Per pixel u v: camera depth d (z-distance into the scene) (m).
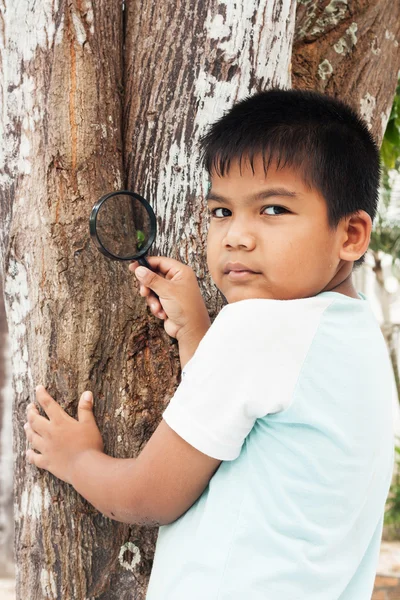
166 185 1.91
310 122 1.55
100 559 1.83
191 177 1.90
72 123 1.83
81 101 1.84
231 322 1.49
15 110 1.88
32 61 1.85
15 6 1.88
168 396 1.89
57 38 1.83
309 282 1.55
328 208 1.55
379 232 7.50
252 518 1.48
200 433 1.46
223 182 1.58
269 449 1.51
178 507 1.55
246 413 1.47
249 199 1.54
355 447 1.52
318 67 2.48
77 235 1.82
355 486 1.53
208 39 1.87
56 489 1.81
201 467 1.50
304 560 1.48
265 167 1.51
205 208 1.90
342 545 1.55
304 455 1.49
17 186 1.88
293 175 1.52
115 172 1.90
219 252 1.59
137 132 1.95
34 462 1.79
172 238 1.91
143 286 1.82
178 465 1.49
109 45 1.92
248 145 1.52
